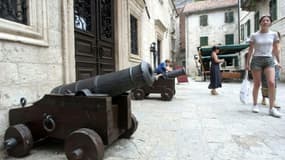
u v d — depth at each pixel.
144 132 3.13
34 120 2.48
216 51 7.50
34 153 2.46
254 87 4.32
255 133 3.01
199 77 18.81
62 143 2.76
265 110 4.59
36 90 3.01
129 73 2.34
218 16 26.91
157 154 2.36
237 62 22.08
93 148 2.05
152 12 11.99
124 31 7.00
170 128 3.31
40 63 3.10
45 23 3.20
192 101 6.09
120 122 2.52
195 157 2.26
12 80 2.64
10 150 2.41
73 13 4.02
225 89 9.48
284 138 2.79
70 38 3.82
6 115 2.57
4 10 2.68
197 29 27.92
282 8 12.73
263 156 2.25
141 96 6.48
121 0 6.77
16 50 2.70
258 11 16.91
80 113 2.26
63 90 2.64
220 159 2.20
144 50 10.02
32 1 3.00
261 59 4.06
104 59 5.92
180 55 34.53
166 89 6.31
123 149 2.51
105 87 2.44
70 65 3.81
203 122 3.65
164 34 16.42
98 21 5.56
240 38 24.41
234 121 3.68
